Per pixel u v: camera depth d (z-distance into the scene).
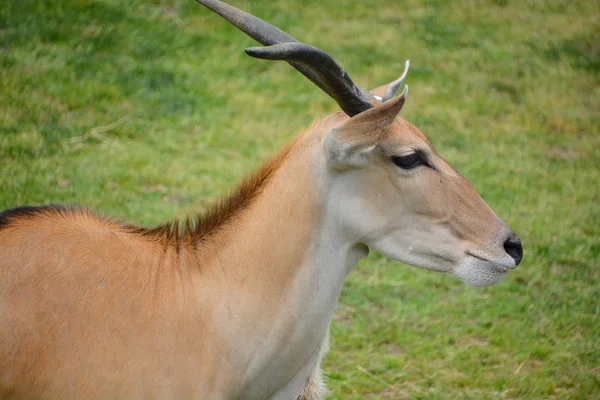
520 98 43.09
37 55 38.62
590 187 34.19
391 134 14.88
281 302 14.69
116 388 13.71
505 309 25.69
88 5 43.97
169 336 14.20
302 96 40.19
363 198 14.83
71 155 31.75
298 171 14.80
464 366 23.00
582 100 43.31
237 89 39.94
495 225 15.54
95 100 36.38
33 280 13.70
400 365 22.89
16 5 42.03
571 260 28.61
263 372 14.95
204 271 14.82
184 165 32.38
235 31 45.62
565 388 22.52
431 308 25.55
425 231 15.27
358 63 44.28
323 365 22.78
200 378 14.38
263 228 14.75
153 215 27.95
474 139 38.22
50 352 13.45
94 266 14.10
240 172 32.09
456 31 50.19
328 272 14.98
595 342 24.36
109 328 13.80
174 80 39.53
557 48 49.09
